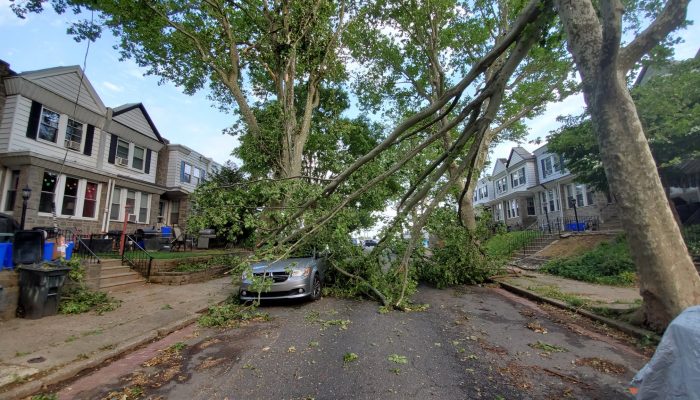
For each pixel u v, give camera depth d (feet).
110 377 13.08
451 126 22.53
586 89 17.22
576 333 17.84
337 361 14.08
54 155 45.42
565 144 41.91
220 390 11.69
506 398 10.79
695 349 7.30
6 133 40.70
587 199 70.38
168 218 70.85
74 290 24.25
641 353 14.64
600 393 11.05
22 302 20.70
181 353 15.69
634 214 15.89
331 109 51.55
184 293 29.17
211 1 34.83
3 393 11.28
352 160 38.96
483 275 36.83
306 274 25.53
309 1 35.47
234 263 26.35
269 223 28.25
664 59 22.61
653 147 34.32
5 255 21.31
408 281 26.37
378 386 11.71
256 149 39.96
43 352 14.94
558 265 40.73
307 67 40.42
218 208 25.55
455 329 18.71
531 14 18.78
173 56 42.70
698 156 34.53
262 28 37.78
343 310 23.58
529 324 19.62
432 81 46.70
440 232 35.09
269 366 13.73
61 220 45.14
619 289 28.63
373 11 41.88
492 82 21.38
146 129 62.08
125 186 56.18
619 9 14.29
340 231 27.02
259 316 22.24
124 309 23.31
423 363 13.74
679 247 15.62
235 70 39.29
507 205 110.01
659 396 7.82
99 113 51.60
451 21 43.91
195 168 78.38
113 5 35.04
